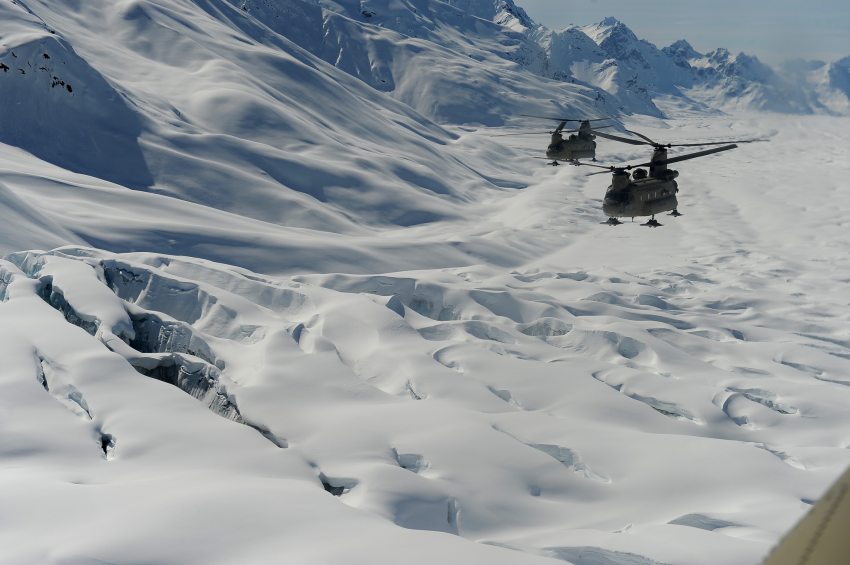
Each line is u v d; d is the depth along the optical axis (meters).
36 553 7.33
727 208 74.94
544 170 113.19
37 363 13.87
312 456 11.81
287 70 96.50
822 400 17.25
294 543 7.68
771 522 10.20
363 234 56.09
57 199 37.62
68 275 18.61
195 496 8.53
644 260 47.75
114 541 7.48
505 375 16.80
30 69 56.44
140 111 62.56
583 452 12.85
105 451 11.54
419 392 15.50
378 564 7.29
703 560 8.64
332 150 72.62
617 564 8.90
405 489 10.58
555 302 26.31
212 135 63.44
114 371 13.74
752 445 13.38
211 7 130.62
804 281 39.78
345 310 19.34
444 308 24.72
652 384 17.39
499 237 53.03
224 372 15.74
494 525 10.41
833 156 154.38
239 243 36.94
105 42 87.19
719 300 33.19
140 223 35.81
